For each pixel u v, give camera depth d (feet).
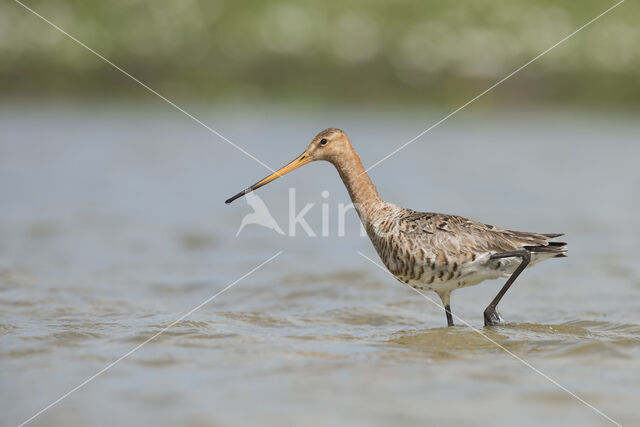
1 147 88.12
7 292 39.32
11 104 113.70
